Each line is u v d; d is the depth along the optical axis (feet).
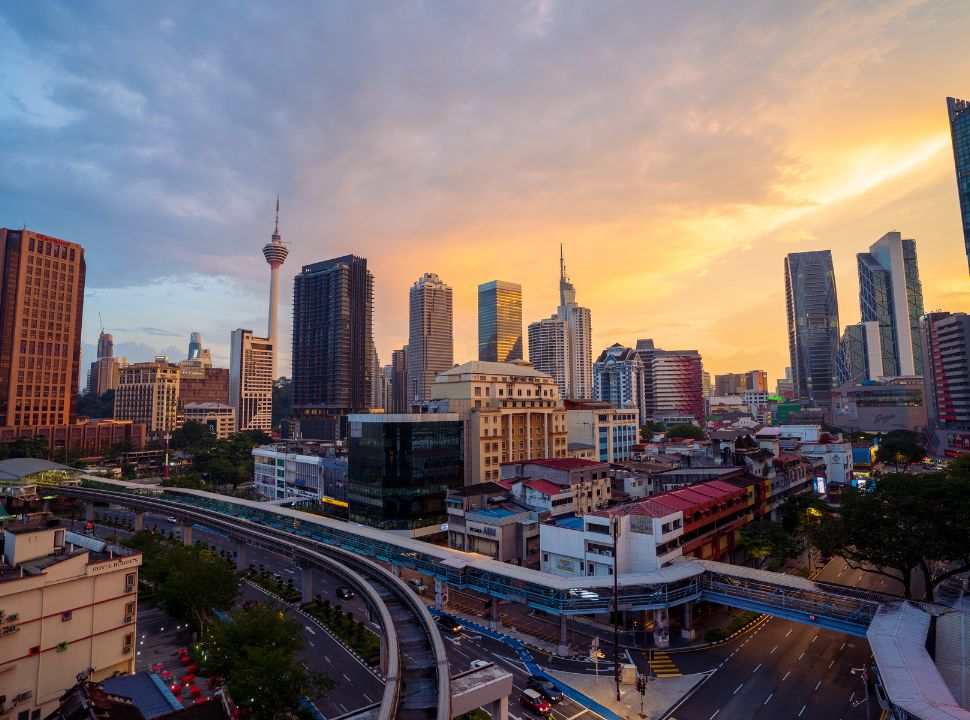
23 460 540.52
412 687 156.56
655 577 230.89
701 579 244.01
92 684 158.40
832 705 185.47
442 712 132.05
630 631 250.78
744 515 339.36
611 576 238.48
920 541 222.48
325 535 351.05
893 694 139.74
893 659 159.22
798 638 242.58
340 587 309.63
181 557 266.36
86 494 475.31
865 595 211.00
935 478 245.45
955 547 226.79
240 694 165.89
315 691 189.26
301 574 322.75
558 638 242.99
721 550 312.50
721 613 270.67
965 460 375.04
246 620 193.36
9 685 167.94
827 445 536.83
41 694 174.91
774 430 526.57
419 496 408.05
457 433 434.71
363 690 199.31
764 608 223.10
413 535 397.80
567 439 554.05
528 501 347.36
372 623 263.49
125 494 462.60
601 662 219.61
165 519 504.84
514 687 199.93
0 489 499.92
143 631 254.68
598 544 263.70
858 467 642.63
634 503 289.53
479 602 290.97
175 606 252.21
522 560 325.01
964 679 156.87
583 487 363.76
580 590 224.33
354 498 435.12
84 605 189.06
